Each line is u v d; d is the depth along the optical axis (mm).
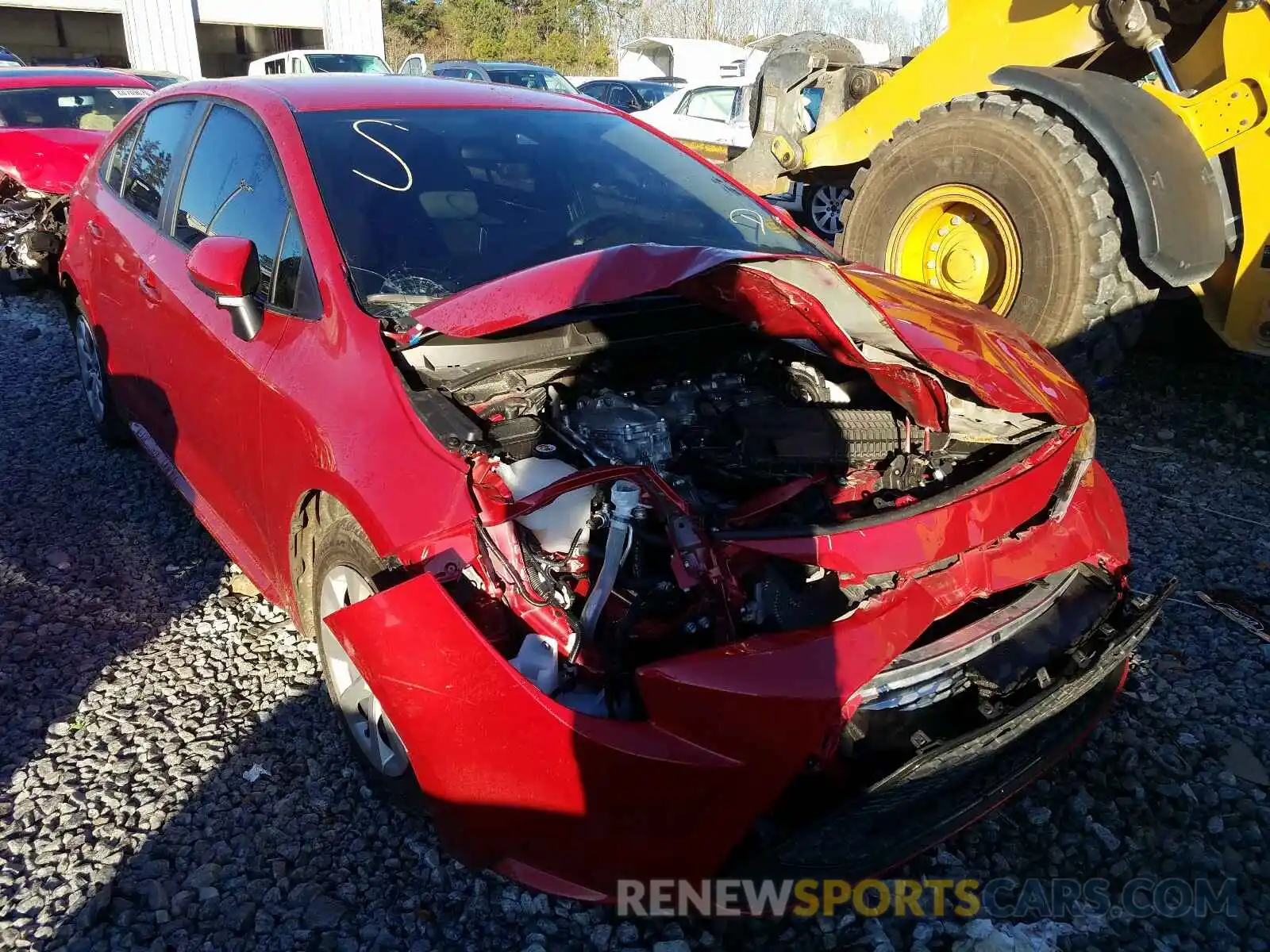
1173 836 2498
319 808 2500
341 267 2648
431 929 2164
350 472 2275
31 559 3672
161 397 3498
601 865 1946
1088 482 2680
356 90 3377
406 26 34188
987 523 2283
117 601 3416
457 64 17719
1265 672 3143
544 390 2623
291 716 2834
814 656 1944
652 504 2078
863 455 2480
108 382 4305
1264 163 4586
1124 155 4465
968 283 5328
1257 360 6102
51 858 2332
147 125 4043
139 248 3621
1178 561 3834
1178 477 4625
